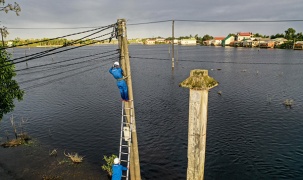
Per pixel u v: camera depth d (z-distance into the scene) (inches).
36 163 791.1
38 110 1402.6
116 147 897.5
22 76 2807.6
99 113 1309.1
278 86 1870.1
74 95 1766.7
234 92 1702.8
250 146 860.6
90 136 1001.5
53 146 914.1
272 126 1043.3
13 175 728.3
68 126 1125.1
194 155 198.2
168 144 899.4
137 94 1739.7
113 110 1357.0
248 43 7426.2
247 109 1296.8
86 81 2411.4
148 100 1555.1
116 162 442.0
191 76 192.9
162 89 1879.9
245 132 984.9
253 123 1084.5
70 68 3545.8
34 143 942.4
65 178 701.3
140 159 797.2
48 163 788.6
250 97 1551.4
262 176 682.8
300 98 1493.6
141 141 929.5
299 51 5295.3
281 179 667.4
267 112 1236.5
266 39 7204.7
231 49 6875.0
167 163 770.8
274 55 4429.1
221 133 979.3
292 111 1240.2
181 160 786.2
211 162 761.0
